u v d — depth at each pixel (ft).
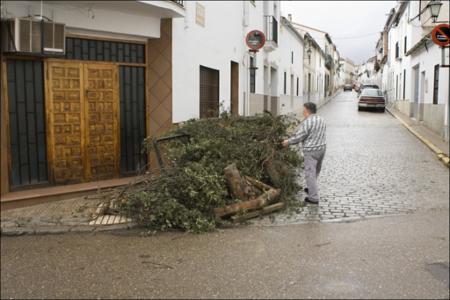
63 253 17.62
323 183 30.04
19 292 14.23
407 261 16.51
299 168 30.22
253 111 54.49
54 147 25.91
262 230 20.43
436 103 58.08
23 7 23.53
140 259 16.92
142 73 29.99
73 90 26.48
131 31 28.25
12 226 20.47
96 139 27.66
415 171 33.96
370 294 13.83
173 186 21.27
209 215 21.13
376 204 24.84
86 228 20.35
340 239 19.10
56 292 14.20
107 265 16.35
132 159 29.60
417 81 81.05
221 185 22.20
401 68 100.22
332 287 14.33
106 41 27.91
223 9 41.55
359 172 33.55
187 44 33.24
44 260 16.90
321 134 24.84
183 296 13.83
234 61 45.57
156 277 15.25
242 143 25.91
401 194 27.04
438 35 42.93
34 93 25.04
